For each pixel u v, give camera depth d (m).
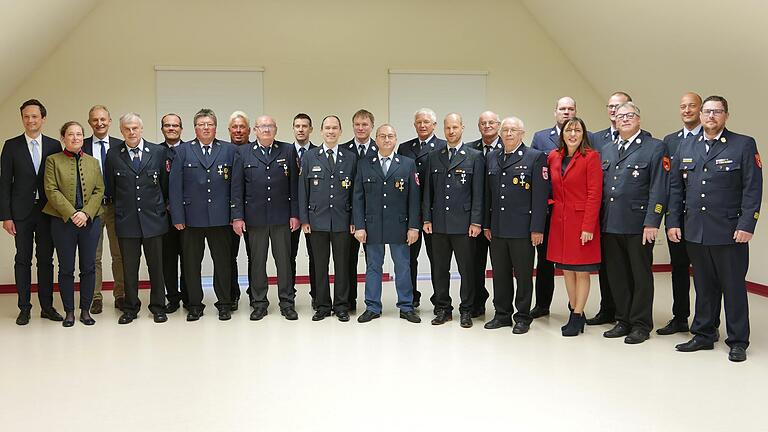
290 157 5.35
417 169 5.42
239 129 5.63
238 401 3.61
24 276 5.24
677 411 3.47
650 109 7.11
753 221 4.23
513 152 4.95
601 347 4.61
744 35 5.19
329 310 5.46
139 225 5.16
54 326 5.17
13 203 5.16
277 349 4.54
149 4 6.85
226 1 6.98
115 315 5.55
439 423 3.32
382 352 4.48
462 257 5.14
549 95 7.62
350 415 3.41
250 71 7.05
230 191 5.30
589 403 3.58
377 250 5.32
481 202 5.03
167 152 5.42
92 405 3.56
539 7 7.25
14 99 6.61
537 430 3.24
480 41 7.46
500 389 3.79
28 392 3.74
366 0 7.22
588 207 4.69
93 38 6.77
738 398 3.65
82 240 5.20
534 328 5.14
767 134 5.89
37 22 5.57
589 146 4.79
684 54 5.98
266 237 5.38
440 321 5.21
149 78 6.89
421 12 7.33
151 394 3.71
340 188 5.21
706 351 4.52
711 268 4.47
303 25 7.13
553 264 5.50
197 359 4.32
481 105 7.48
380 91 7.29
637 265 4.74
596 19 6.61
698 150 4.46
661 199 4.59
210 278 7.20
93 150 5.57
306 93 7.16
